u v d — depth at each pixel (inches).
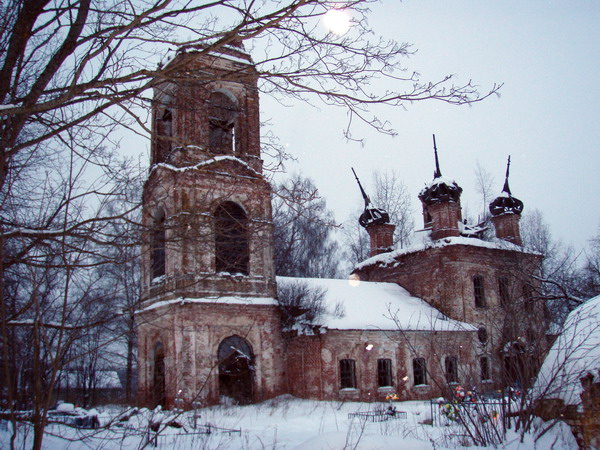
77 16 266.2
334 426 812.6
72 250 289.1
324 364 1165.7
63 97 254.5
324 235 1831.9
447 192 1469.0
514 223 1610.5
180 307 1075.9
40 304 276.1
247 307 1146.7
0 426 520.7
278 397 1151.6
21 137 353.4
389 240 1641.2
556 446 330.3
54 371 240.7
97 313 307.9
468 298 1382.9
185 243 346.0
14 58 273.0
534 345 434.9
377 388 1196.5
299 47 286.4
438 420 804.0
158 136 309.0
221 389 1172.5
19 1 288.5
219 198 372.5
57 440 498.9
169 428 744.3
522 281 722.8
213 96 1198.9
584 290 1056.8
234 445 617.3
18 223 318.0
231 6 276.4
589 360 345.7
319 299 1255.5
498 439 379.9
